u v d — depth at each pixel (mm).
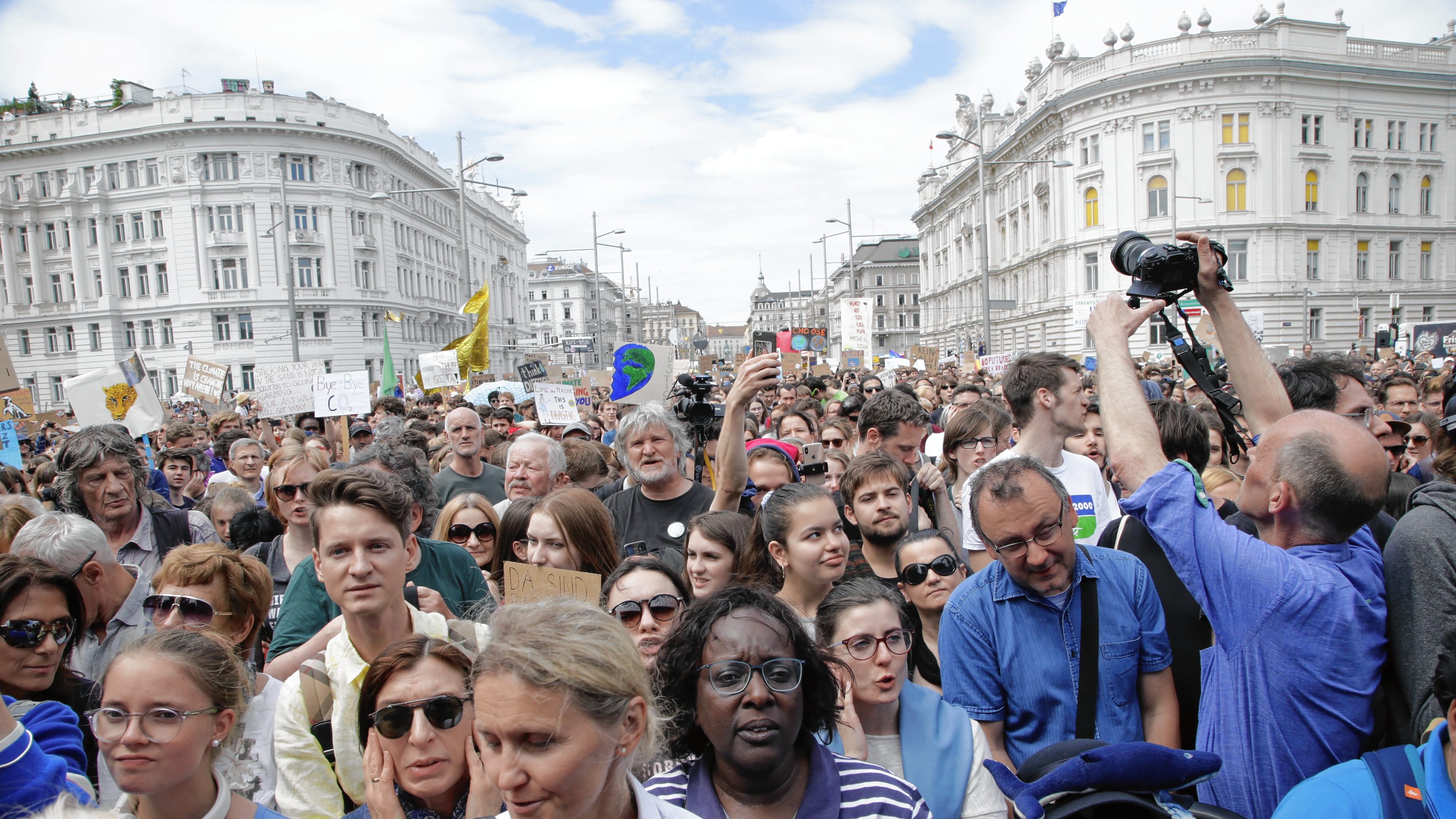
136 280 54219
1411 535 2334
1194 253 2768
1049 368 4246
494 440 9125
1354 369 4258
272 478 5043
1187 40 43875
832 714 2283
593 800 1764
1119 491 5168
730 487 4598
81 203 54000
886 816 2170
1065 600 2846
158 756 2363
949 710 2838
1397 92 46219
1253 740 2383
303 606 3854
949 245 71188
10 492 6344
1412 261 47781
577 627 1828
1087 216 47094
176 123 51688
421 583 4070
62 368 55469
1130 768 1902
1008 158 57281
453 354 16719
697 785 2244
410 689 2486
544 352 84562
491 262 80312
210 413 22578
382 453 5152
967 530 4184
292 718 2947
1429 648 2229
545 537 4113
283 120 52406
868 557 4238
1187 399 10086
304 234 52938
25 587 2908
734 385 4578
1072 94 46750
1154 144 44625
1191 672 3047
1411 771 1864
